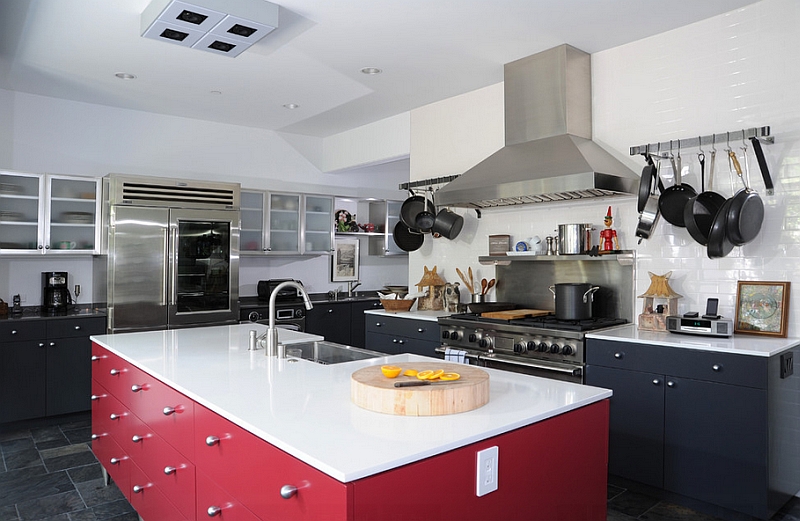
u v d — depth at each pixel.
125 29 3.51
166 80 4.51
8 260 4.93
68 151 5.10
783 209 3.13
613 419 3.25
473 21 3.41
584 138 3.92
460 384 1.76
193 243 5.19
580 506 1.88
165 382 2.25
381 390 1.74
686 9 3.27
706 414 2.87
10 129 4.83
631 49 3.77
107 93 4.88
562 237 3.97
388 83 4.59
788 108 3.11
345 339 6.40
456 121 4.95
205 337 3.32
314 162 6.63
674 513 2.97
